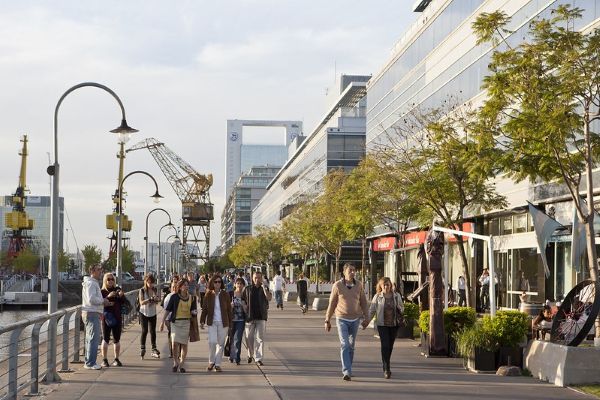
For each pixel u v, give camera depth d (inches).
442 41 2097.7
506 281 1713.8
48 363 644.7
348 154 3732.8
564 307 704.4
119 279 1462.8
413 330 1072.2
